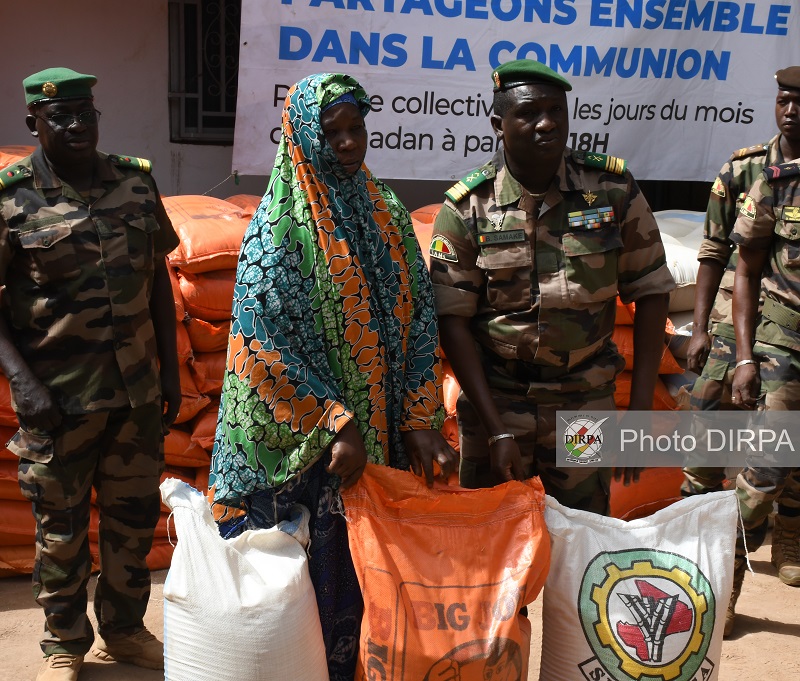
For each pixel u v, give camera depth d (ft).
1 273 8.71
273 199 7.11
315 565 7.43
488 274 8.04
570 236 7.93
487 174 8.12
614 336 12.78
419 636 6.59
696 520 7.30
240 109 14.80
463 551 6.96
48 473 8.99
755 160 11.86
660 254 8.22
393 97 15.25
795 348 10.19
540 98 7.54
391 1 14.90
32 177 8.77
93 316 8.83
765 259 10.42
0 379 11.19
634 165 16.19
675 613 6.97
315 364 7.14
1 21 16.14
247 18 14.53
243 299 7.05
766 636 10.66
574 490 8.37
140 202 9.12
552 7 15.35
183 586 6.89
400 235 7.55
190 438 12.12
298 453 7.00
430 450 7.34
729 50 16.07
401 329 7.47
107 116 16.97
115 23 16.69
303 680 6.90
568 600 7.09
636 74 15.83
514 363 8.22
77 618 9.36
